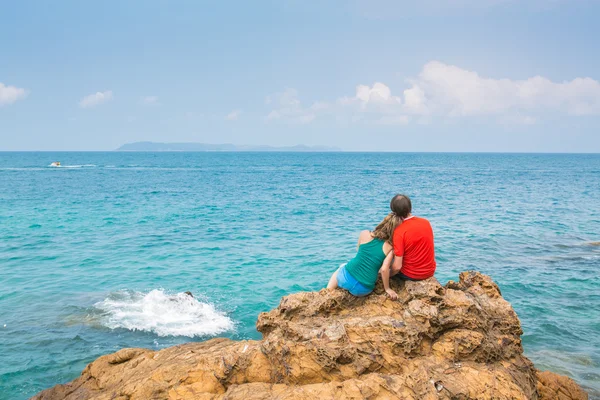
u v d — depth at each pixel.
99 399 6.40
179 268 17.81
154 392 6.06
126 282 16.03
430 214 32.03
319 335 5.84
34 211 32.50
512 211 33.88
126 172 89.31
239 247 21.39
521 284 16.05
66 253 20.05
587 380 9.75
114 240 22.80
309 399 5.13
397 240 6.32
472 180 70.12
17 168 100.62
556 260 19.33
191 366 6.37
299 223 28.22
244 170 102.94
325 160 195.25
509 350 6.27
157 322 12.66
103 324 12.47
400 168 116.06
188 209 34.56
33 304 13.87
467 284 7.16
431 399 5.18
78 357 10.62
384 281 6.43
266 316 6.88
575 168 120.31
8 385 9.43
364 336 5.88
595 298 14.68
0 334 11.73
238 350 6.19
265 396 5.36
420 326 6.00
